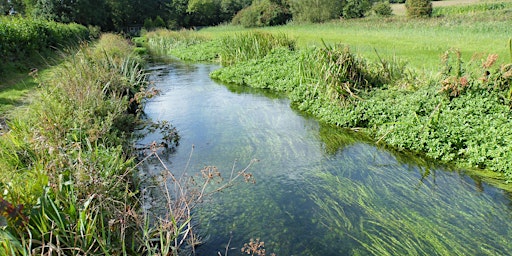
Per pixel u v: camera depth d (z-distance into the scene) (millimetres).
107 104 7594
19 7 53531
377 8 46781
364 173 5902
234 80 13758
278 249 4102
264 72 13344
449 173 5781
